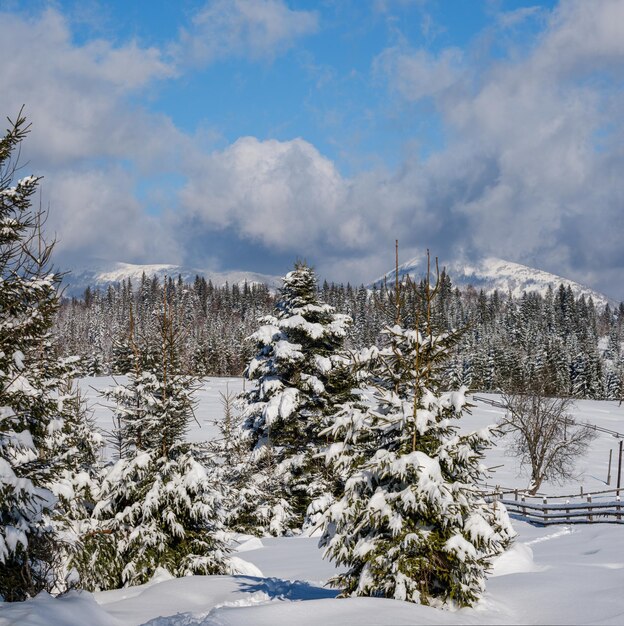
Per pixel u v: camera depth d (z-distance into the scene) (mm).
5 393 8883
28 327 9211
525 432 45375
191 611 10023
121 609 10219
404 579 8711
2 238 9297
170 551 13672
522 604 8930
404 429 9672
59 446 12641
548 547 17328
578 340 158125
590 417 79250
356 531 9281
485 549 9242
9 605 8250
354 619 7734
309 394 22938
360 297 173375
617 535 18281
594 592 9258
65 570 11078
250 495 22719
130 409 14656
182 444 14406
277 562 16625
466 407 9484
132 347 15062
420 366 9969
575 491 45875
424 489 8859
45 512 9516
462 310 182500
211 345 116062
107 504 13633
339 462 9992
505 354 103875
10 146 9430
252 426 23875
